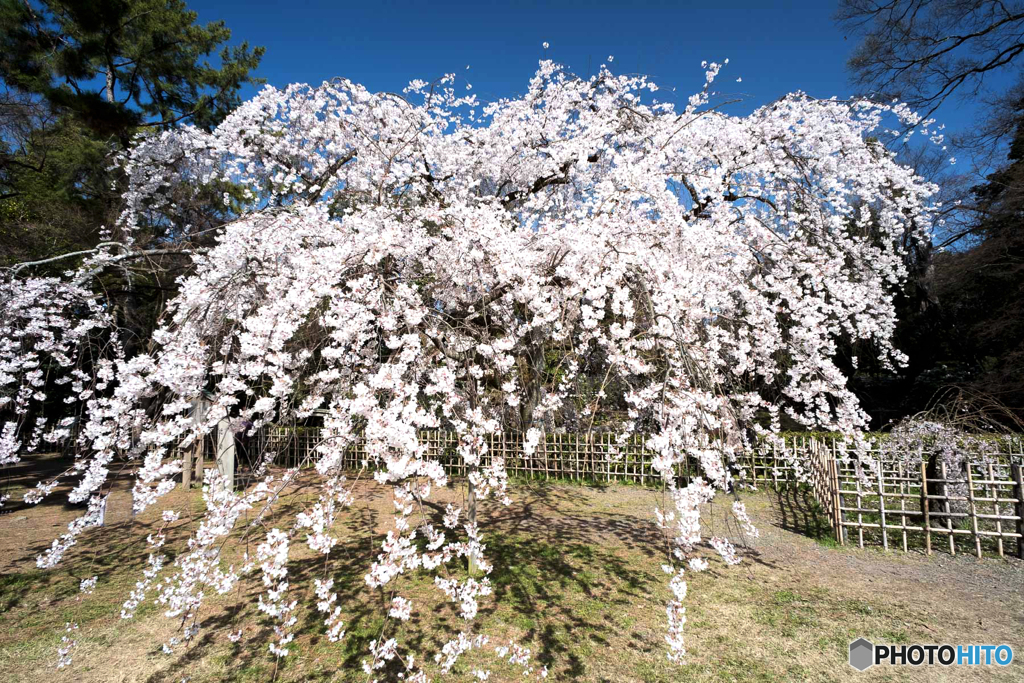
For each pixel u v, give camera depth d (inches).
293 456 183.2
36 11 308.5
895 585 147.9
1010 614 129.2
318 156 243.3
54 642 122.9
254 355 108.3
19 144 386.0
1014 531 175.3
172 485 106.9
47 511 242.4
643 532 201.0
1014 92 395.5
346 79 223.6
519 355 141.6
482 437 112.4
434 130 257.9
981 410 222.1
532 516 222.1
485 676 104.0
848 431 146.8
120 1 307.1
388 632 123.3
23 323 194.4
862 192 226.5
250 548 177.6
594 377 159.6
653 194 159.5
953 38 366.6
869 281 212.2
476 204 259.8
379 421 93.4
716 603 138.0
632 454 288.8
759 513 226.7
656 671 107.7
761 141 233.9
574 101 271.3
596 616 131.1
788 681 103.7
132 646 120.9
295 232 146.8
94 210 328.5
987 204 376.2
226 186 319.9
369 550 177.6
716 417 112.7
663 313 112.8
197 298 121.6
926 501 175.5
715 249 151.5
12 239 305.9
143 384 115.3
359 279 109.8
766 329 149.3
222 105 407.2
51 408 282.0
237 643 120.7
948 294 397.1
